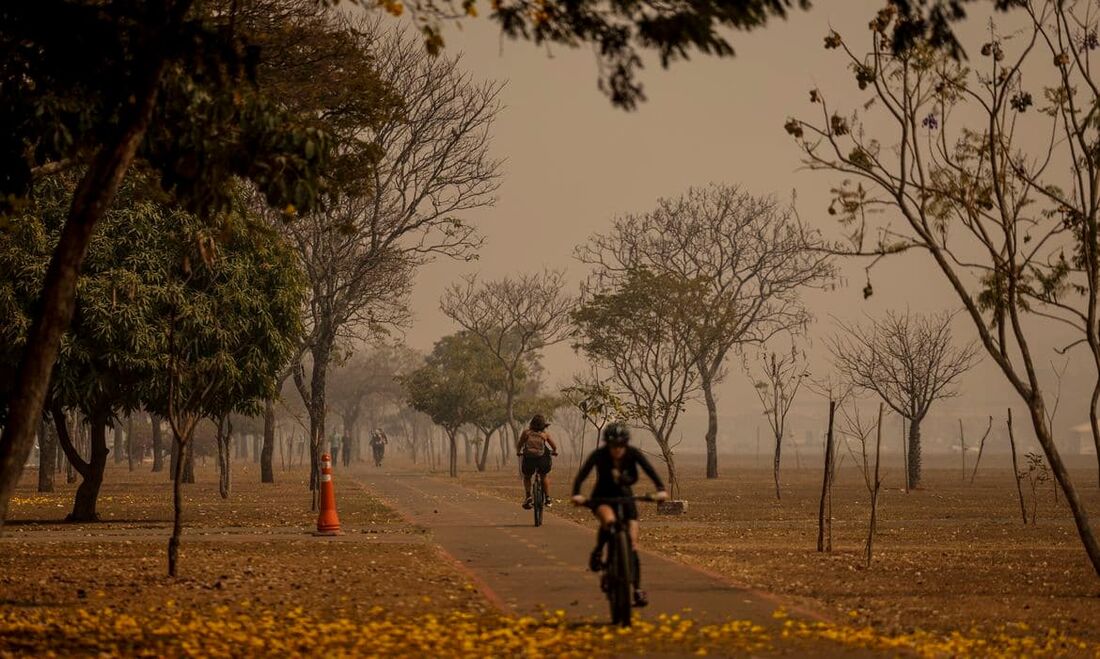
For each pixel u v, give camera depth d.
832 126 19.80
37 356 16.25
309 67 26.11
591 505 15.53
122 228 32.12
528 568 21.81
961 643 14.26
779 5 15.00
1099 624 16.41
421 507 41.12
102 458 35.03
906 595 18.83
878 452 23.33
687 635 14.41
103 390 32.12
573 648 13.64
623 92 15.49
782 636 14.53
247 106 18.30
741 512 40.59
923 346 60.91
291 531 30.81
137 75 16.66
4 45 18.58
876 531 32.34
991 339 19.75
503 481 67.31
